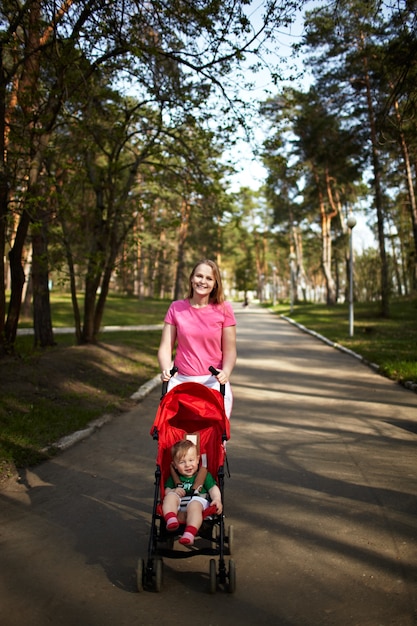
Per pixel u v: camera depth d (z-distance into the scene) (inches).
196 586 160.2
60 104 459.8
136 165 637.3
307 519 206.4
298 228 2876.5
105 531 198.5
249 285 3976.4
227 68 475.5
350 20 586.6
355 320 1294.3
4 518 210.2
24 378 419.8
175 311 197.5
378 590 153.9
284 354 785.6
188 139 599.5
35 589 156.9
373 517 206.8
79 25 403.5
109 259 665.6
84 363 538.9
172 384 196.9
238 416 394.9
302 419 382.6
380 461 280.5
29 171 451.8
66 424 345.1
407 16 418.3
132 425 373.1
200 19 406.0
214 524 174.9
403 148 979.3
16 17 402.0
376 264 2628.0
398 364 573.9
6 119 456.8
